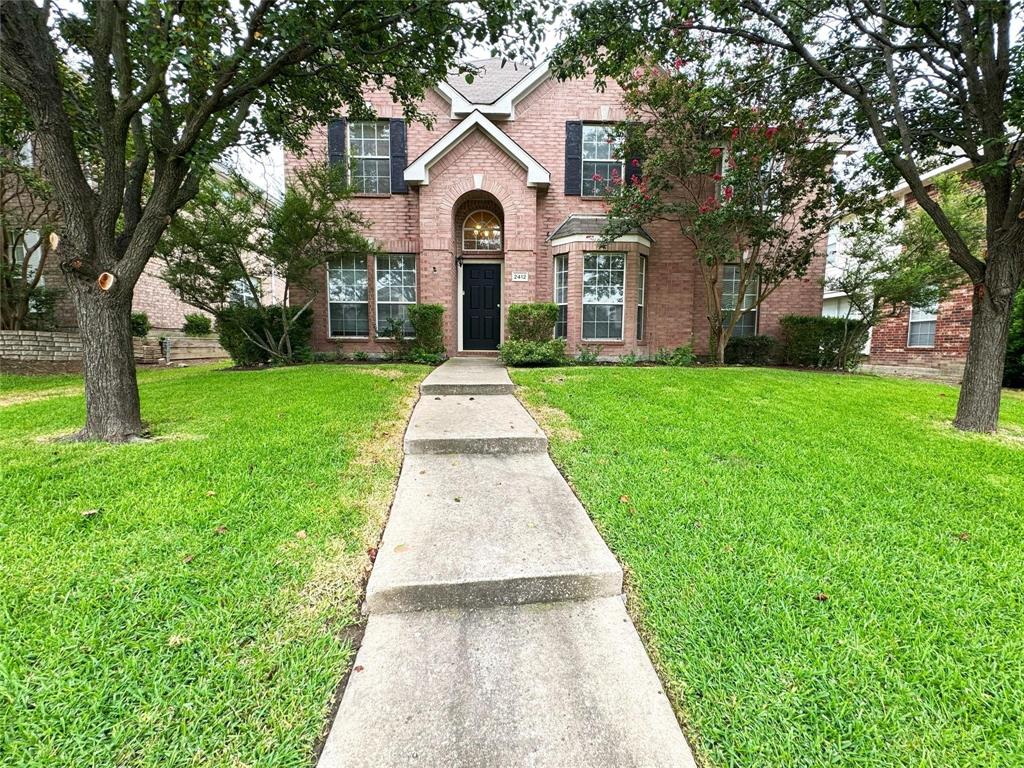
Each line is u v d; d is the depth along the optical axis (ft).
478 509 8.84
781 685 5.01
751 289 33.76
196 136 13.07
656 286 32.17
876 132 15.20
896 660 5.29
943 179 27.84
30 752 4.11
